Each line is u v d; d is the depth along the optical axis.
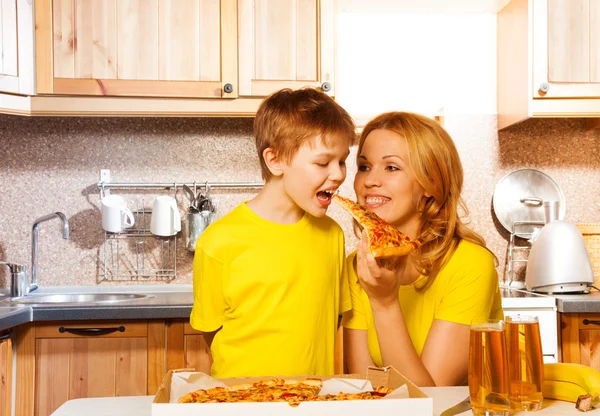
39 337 2.26
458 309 1.36
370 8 2.91
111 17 2.55
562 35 2.66
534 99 2.65
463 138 2.99
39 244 2.87
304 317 1.33
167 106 2.58
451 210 1.43
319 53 2.60
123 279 2.90
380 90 2.98
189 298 2.46
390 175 1.41
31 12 2.51
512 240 2.94
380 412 0.77
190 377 0.92
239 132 2.94
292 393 0.84
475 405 0.90
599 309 2.36
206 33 2.58
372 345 1.43
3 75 2.45
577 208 3.00
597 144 3.01
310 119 1.29
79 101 2.54
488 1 2.82
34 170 2.88
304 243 1.36
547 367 1.04
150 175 2.91
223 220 1.39
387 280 1.22
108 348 2.28
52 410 2.25
